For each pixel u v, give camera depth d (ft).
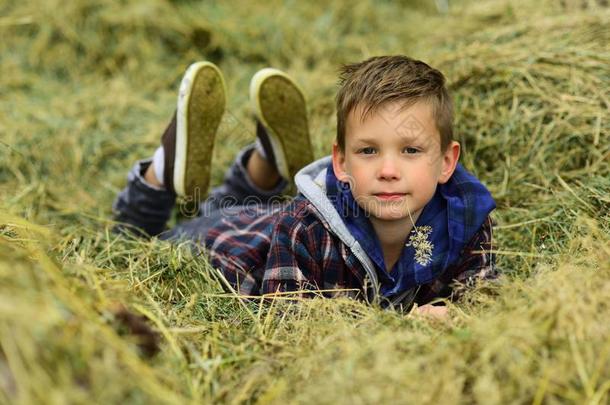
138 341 4.53
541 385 4.32
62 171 9.39
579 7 9.88
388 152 5.80
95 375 3.93
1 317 3.88
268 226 7.00
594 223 6.14
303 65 11.79
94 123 10.25
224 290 6.56
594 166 7.43
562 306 4.76
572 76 8.11
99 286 4.96
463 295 6.03
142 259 6.63
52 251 5.56
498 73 8.52
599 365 4.43
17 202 8.26
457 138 8.44
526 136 8.04
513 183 7.89
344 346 4.76
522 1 10.61
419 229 6.19
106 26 12.03
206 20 12.32
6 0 12.18
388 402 4.21
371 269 6.20
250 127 10.05
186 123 7.36
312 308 5.72
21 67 11.57
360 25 12.87
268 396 4.53
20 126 9.80
